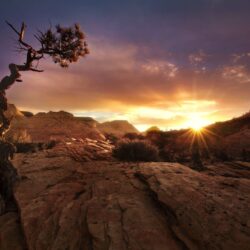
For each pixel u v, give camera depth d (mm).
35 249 5203
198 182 7852
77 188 8633
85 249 4930
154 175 8898
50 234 5633
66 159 13453
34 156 14266
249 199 6320
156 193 6953
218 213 5500
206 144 22234
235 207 5793
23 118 47688
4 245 5746
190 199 6301
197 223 5176
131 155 14203
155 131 32688
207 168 12641
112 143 24672
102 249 4707
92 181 9352
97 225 5531
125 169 10875
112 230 5277
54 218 6289
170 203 6188
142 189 7879
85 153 15273
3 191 8578
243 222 5082
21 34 8844
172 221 5555
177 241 4871
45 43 9805
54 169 11461
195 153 13555
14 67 8812
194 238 4766
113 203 6734
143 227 5344
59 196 7859
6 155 8953
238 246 4340
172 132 30672
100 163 12750
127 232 5176
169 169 9992
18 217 7070
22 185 9125
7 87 8797
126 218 5781
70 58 10523
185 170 9867
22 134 27016
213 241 4566
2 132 8953
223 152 16922
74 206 6840
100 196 7395
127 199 7004
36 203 7367
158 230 5238
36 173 10664
